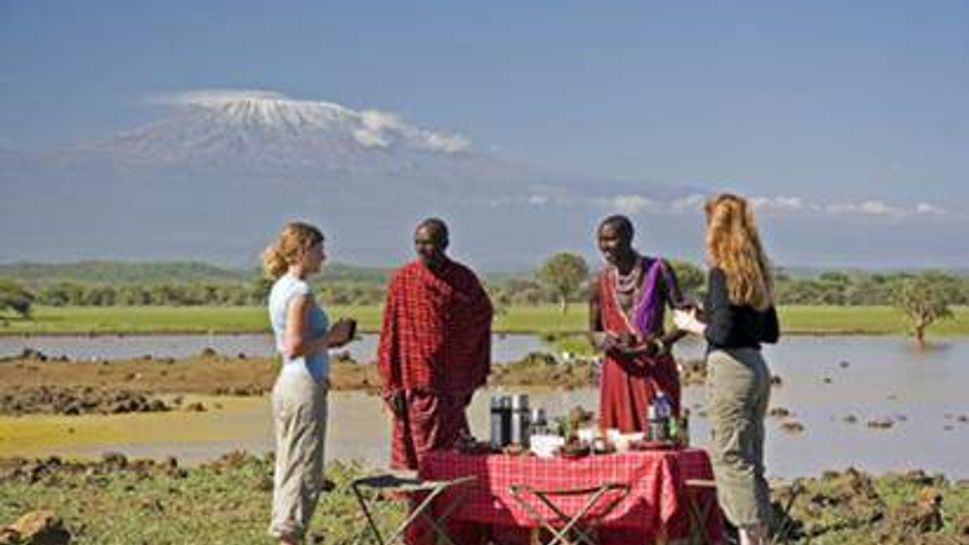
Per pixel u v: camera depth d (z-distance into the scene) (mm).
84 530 16859
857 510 17844
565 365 58656
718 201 12398
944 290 95812
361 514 17281
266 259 12930
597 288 14469
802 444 32781
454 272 14859
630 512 12516
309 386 12734
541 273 165625
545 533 12930
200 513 18328
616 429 14211
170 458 26234
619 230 14172
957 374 60000
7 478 22844
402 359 14797
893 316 143875
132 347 96312
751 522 12258
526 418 13484
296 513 12750
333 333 12859
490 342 15125
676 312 13320
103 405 43938
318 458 12836
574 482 12680
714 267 12289
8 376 59000
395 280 14859
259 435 36094
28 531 15828
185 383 55219
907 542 15773
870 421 38438
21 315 157375
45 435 36375
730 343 12250
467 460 13125
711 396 12367
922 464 28922
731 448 12305
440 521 13039
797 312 160750
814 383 54312
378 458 29484
